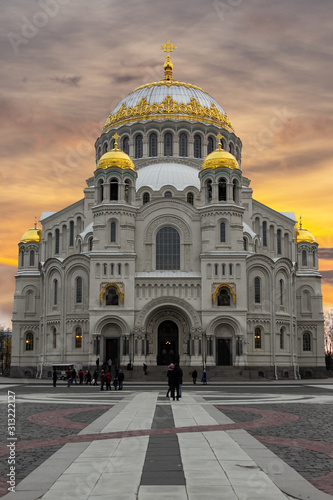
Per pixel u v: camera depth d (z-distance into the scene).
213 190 96.44
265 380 86.50
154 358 94.12
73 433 26.66
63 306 98.06
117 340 92.94
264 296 97.69
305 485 16.64
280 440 24.17
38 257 115.81
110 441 23.84
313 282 113.19
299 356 110.00
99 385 74.81
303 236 116.81
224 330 93.38
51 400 46.47
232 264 93.88
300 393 56.53
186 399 46.78
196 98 118.19
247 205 108.62
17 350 110.94
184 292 93.62
